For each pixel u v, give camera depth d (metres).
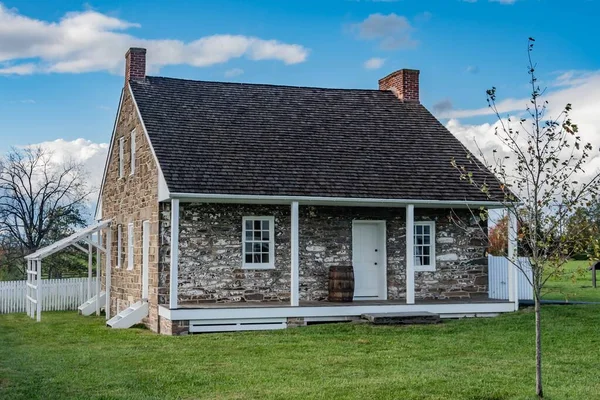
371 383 10.52
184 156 17.59
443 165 20.17
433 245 20.11
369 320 17.22
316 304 17.69
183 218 18.00
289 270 18.78
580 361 12.30
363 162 19.39
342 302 18.33
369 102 22.92
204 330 16.53
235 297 18.30
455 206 19.33
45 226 36.59
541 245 9.72
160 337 15.94
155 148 17.62
